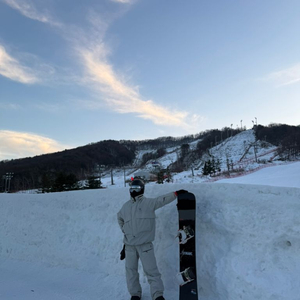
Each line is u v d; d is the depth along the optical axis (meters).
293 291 2.53
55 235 4.84
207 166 51.03
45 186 37.59
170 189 3.73
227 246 3.05
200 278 3.13
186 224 3.06
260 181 23.70
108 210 4.41
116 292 3.53
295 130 106.25
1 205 5.85
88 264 4.29
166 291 3.34
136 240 3.16
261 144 98.31
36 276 4.35
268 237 2.83
